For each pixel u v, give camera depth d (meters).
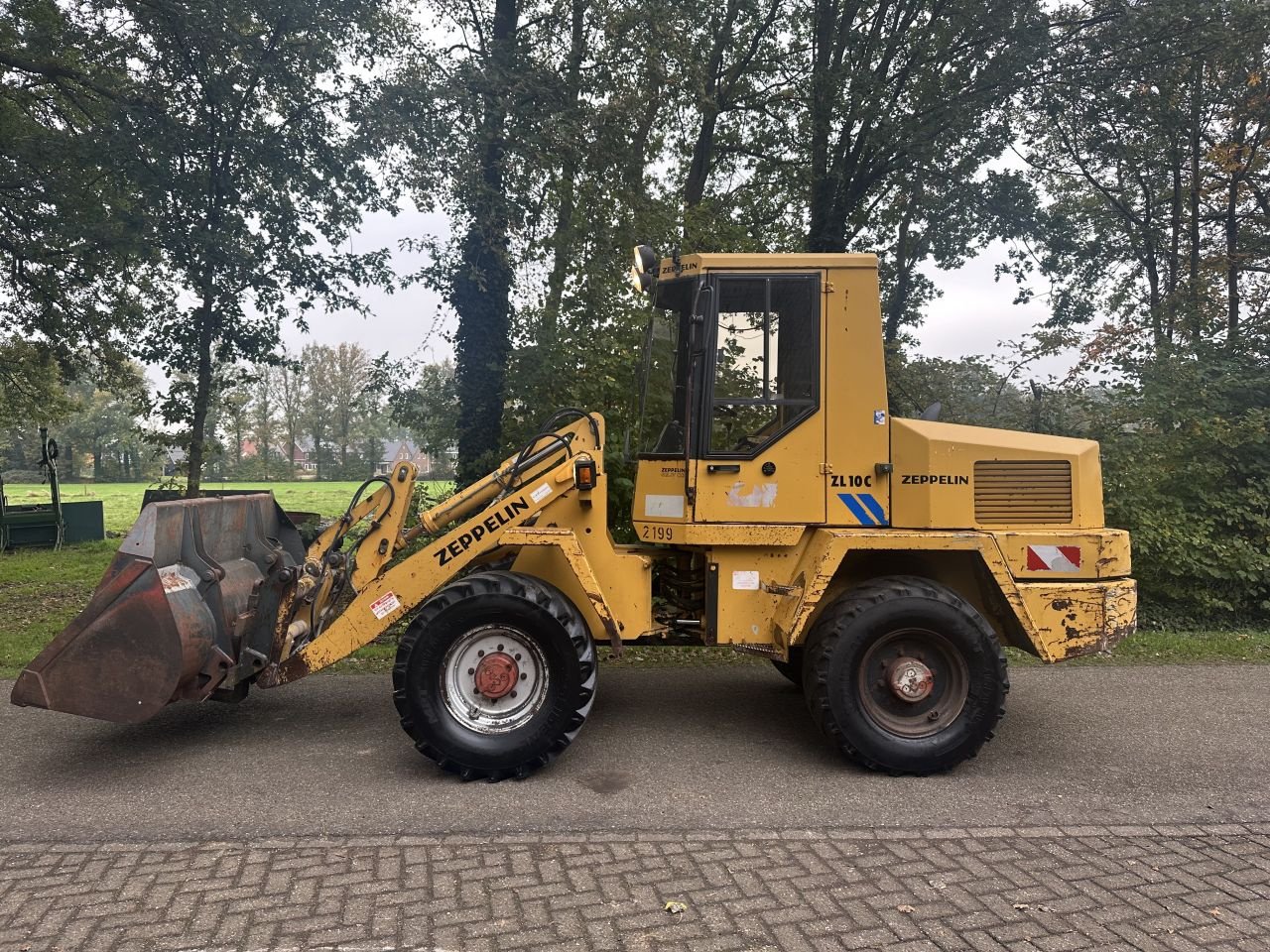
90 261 10.35
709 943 2.55
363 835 3.33
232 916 2.70
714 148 13.40
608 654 6.71
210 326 9.50
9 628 7.66
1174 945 2.56
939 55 11.45
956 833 3.39
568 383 8.55
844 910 2.76
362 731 4.72
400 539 4.44
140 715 3.80
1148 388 9.41
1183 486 8.96
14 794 3.74
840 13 12.52
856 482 4.35
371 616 4.24
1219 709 5.24
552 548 4.50
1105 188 14.03
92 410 63.09
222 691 4.37
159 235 8.70
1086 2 11.12
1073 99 11.54
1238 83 11.88
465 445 8.99
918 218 13.57
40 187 9.77
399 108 8.23
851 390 4.34
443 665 3.97
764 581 4.40
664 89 9.91
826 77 11.67
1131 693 5.61
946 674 4.13
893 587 4.09
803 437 4.34
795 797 3.77
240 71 8.69
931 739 4.05
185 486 9.94
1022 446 4.42
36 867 3.05
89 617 3.81
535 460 4.55
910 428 4.36
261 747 4.43
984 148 12.11
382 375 9.23
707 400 4.36
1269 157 12.47
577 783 3.92
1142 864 3.13
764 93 12.95
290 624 4.27
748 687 5.76
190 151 8.69
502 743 3.91
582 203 8.93
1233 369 9.62
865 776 4.05
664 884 2.94
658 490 4.53
